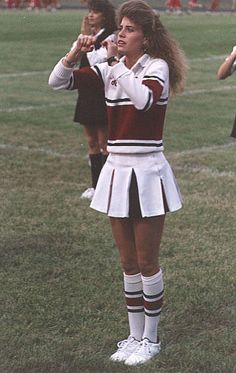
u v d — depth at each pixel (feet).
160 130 20.54
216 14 172.65
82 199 36.58
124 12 20.11
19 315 24.29
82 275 27.48
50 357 21.53
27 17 146.92
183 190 38.17
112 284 26.71
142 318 21.85
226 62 25.77
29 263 28.58
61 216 34.01
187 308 24.75
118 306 24.99
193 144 48.49
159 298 21.45
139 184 20.25
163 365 21.12
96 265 28.43
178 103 62.64
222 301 25.31
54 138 49.75
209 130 52.65
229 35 118.11
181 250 29.91
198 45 105.40
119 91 20.12
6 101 62.90
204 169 42.55
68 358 21.49
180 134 51.19
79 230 32.22
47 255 29.37
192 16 164.25
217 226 32.81
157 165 20.48
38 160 44.16
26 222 33.12
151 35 20.12
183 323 23.85
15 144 47.93
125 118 20.18
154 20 20.11
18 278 27.17
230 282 26.86
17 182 39.50
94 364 21.13
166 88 20.21
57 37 112.88
